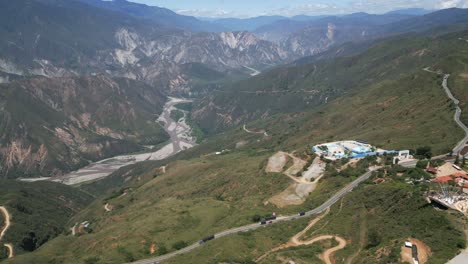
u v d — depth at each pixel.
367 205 103.44
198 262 95.25
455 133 147.75
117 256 115.00
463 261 69.19
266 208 128.00
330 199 120.19
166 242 119.81
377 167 135.00
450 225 79.06
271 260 86.25
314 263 84.44
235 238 103.38
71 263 120.69
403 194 96.94
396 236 83.44
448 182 100.69
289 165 155.75
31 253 150.25
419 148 137.12
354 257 84.44
